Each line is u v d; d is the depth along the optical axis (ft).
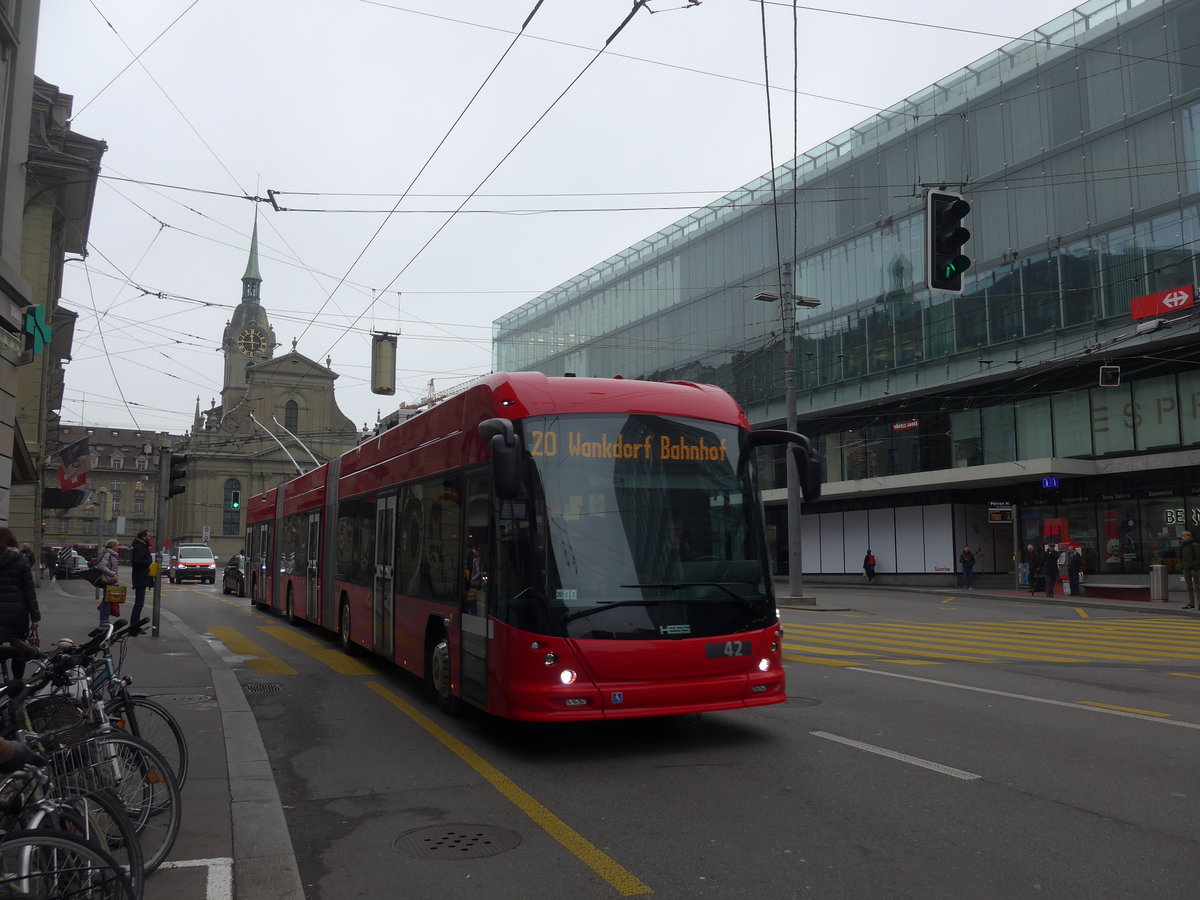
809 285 136.67
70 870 11.39
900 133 124.36
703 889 15.02
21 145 47.29
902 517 132.36
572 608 23.56
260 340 319.68
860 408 132.46
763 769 22.58
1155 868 15.60
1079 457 110.93
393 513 37.78
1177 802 19.35
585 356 172.14
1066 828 17.72
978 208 115.65
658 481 25.38
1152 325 80.18
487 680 25.25
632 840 17.52
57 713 15.61
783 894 14.73
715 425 26.66
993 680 36.78
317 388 278.87
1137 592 98.89
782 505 154.92
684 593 24.50
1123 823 17.99
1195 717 28.60
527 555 24.08
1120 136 101.96
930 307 120.16
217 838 17.65
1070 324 105.81
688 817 18.86
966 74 117.29
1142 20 100.32
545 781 22.02
